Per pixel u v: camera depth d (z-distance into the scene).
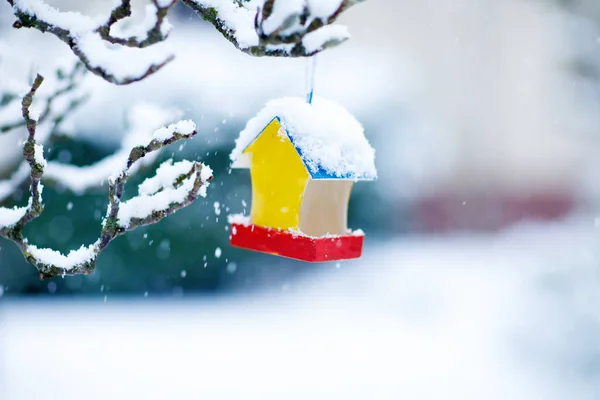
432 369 7.30
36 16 1.97
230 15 2.03
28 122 1.98
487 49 14.41
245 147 3.24
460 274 10.36
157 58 1.97
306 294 9.55
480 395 6.66
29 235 8.49
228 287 9.36
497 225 13.52
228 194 8.87
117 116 8.13
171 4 1.92
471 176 13.97
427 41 13.95
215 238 9.19
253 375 7.04
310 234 3.18
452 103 14.07
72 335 7.89
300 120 3.01
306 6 1.74
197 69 8.81
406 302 9.38
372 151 3.12
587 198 9.58
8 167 4.14
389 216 11.07
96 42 1.96
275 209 3.21
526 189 14.06
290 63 9.25
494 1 14.38
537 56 14.45
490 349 7.75
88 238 8.66
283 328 8.45
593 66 11.47
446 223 12.71
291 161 3.10
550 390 6.66
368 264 10.38
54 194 8.52
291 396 6.55
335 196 3.24
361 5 13.57
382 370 7.29
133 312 8.70
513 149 14.33
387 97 10.80
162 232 9.09
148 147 2.03
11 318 8.27
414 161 11.39
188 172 2.21
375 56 12.03
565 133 11.36
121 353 7.44
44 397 6.20
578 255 7.12
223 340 7.98
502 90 14.43
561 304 6.91
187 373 7.01
